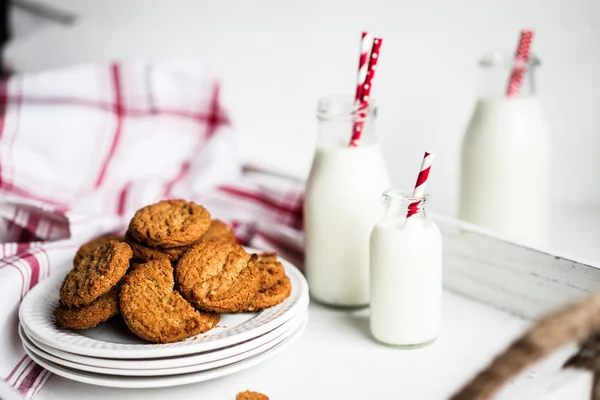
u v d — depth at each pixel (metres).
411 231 0.80
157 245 0.80
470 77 1.08
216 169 1.09
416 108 1.12
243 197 1.06
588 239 0.95
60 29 1.33
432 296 0.80
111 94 1.14
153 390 0.77
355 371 0.78
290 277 0.85
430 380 0.76
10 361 0.80
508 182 0.94
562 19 1.02
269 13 1.18
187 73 1.16
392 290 0.80
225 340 0.75
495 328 0.83
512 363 0.61
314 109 1.18
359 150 0.86
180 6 1.25
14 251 0.88
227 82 1.24
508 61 0.95
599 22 0.99
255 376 0.78
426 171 0.79
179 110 1.16
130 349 0.73
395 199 0.80
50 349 0.75
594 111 1.02
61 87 1.12
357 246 0.86
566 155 1.05
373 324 0.82
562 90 1.04
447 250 0.90
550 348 0.60
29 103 1.11
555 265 0.82
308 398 0.75
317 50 1.16
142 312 0.76
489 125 0.94
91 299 0.76
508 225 0.95
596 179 1.04
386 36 1.11
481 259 0.87
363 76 0.85
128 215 0.94
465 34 1.07
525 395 0.70
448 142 1.11
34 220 0.93
